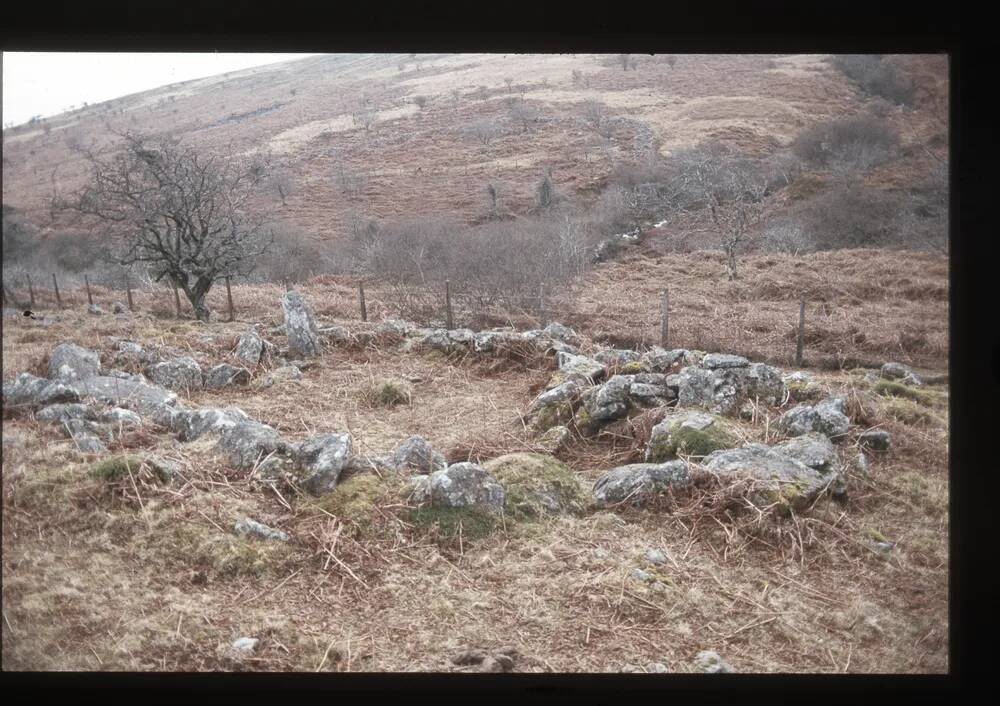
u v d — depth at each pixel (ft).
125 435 16.48
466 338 27.53
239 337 29.14
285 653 10.85
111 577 12.10
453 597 12.22
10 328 30.48
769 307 45.06
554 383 21.88
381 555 13.05
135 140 41.34
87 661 10.44
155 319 35.50
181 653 10.73
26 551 12.38
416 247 52.95
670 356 23.75
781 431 18.42
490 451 18.22
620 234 63.26
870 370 29.32
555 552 13.46
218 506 13.78
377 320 37.45
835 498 15.39
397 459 16.07
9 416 17.15
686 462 15.71
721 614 12.09
